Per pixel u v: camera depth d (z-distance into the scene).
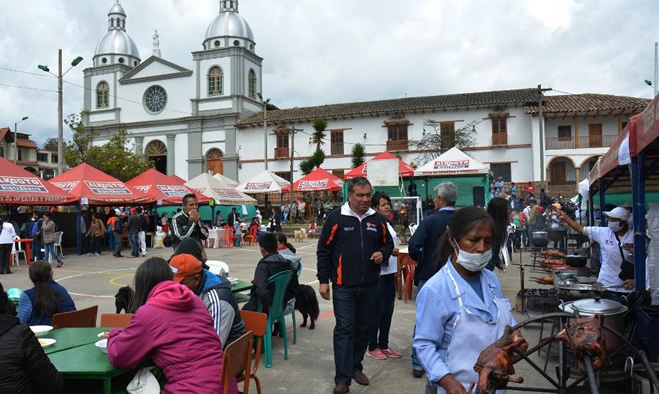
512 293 10.13
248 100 49.72
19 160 71.19
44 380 3.13
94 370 3.31
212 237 24.33
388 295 6.34
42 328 4.28
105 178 22.88
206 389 3.25
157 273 3.85
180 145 50.12
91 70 53.38
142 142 51.31
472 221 2.58
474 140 40.75
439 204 5.48
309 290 7.70
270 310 5.96
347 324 5.09
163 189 25.81
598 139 38.50
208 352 3.37
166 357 3.28
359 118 43.84
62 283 13.07
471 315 2.61
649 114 4.65
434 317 2.63
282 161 46.22
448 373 2.48
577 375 4.89
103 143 52.31
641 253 5.40
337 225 5.11
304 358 6.32
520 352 2.40
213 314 4.09
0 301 3.21
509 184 39.25
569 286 5.52
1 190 17.98
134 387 3.30
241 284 6.65
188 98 49.97
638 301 5.21
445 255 2.87
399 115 42.62
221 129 48.50
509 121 40.09
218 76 49.47
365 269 5.09
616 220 6.23
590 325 2.47
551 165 40.00
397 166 15.81
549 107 38.78
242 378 4.20
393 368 5.89
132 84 51.88
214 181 28.80
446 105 41.06
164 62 50.69
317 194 39.09
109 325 4.75
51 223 16.86
